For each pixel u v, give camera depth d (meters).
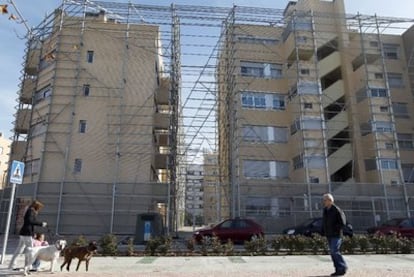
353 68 31.83
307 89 26.98
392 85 31.28
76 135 24.53
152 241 12.98
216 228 17.84
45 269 9.40
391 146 27.55
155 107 27.80
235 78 27.66
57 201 21.97
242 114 27.98
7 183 25.16
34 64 27.45
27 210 9.09
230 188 26.50
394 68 31.67
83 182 22.31
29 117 26.36
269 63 29.70
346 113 28.80
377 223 23.56
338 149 27.89
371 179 27.48
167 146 29.88
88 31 26.59
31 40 27.14
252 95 28.64
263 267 9.82
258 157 27.19
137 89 25.88
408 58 31.67
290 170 27.41
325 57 30.00
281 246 13.53
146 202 22.19
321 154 25.81
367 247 13.52
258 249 13.30
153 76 26.27
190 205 51.44
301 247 13.34
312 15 27.67
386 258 11.78
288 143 27.98
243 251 13.54
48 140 24.23
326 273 8.73
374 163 27.33
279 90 29.16
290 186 24.11
